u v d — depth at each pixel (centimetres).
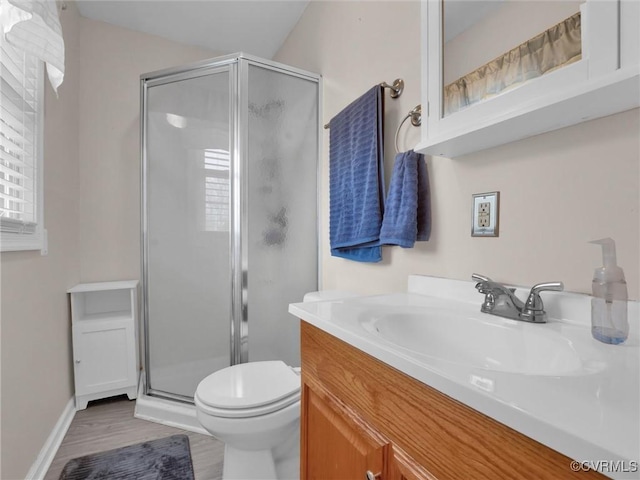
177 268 180
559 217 76
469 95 88
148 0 199
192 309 177
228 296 169
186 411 168
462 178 101
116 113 221
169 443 153
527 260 83
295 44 221
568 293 73
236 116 166
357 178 137
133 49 227
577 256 72
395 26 131
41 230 140
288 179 179
